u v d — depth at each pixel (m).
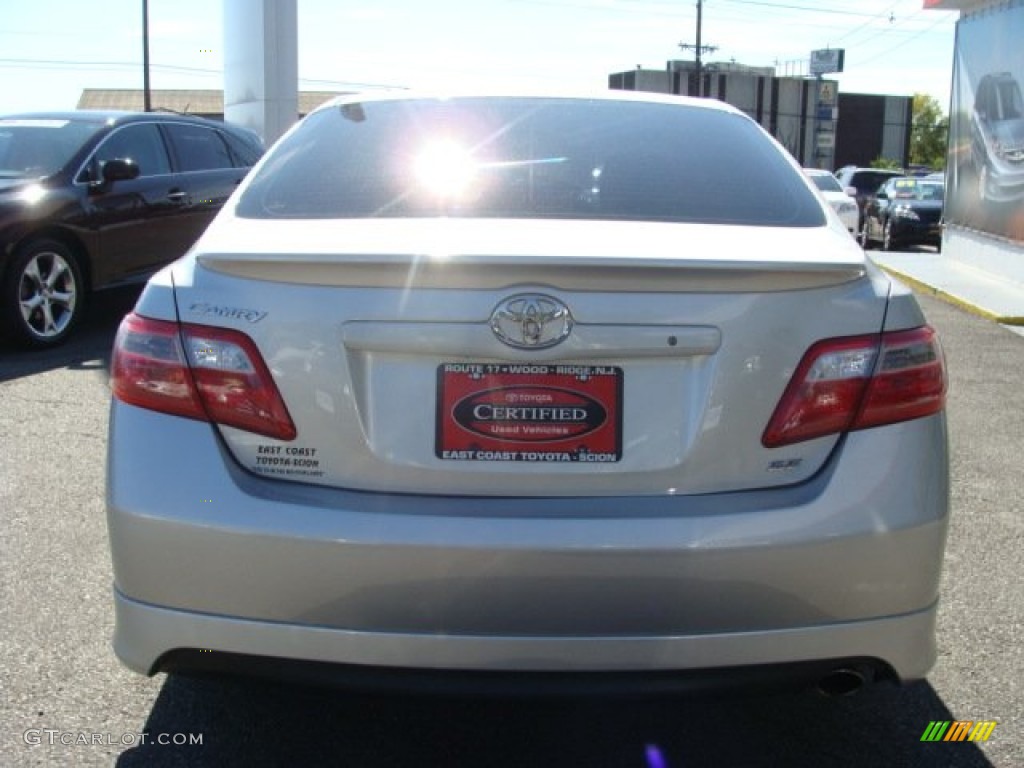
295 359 2.16
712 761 2.60
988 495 4.58
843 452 2.20
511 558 2.07
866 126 82.00
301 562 2.10
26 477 4.55
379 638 2.11
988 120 12.30
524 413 2.15
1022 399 6.43
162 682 2.93
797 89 70.31
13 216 6.74
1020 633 3.26
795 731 2.74
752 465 2.17
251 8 16.69
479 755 2.62
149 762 2.55
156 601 2.18
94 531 3.96
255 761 2.58
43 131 7.69
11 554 3.73
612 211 2.50
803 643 2.15
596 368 2.15
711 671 2.13
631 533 2.08
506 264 2.10
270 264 2.17
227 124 9.29
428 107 3.03
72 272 7.25
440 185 2.60
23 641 3.11
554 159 2.73
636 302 2.14
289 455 2.17
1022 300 10.39
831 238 2.46
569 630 2.10
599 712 2.83
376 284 2.15
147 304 2.31
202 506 2.14
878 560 2.16
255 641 2.14
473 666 2.11
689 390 2.17
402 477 2.15
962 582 3.63
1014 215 11.42
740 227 2.46
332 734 2.71
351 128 2.94
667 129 2.94
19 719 2.71
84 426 5.34
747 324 2.16
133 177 7.51
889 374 2.24
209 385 2.20
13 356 6.96
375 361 2.16
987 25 12.41
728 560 2.09
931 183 19.02
